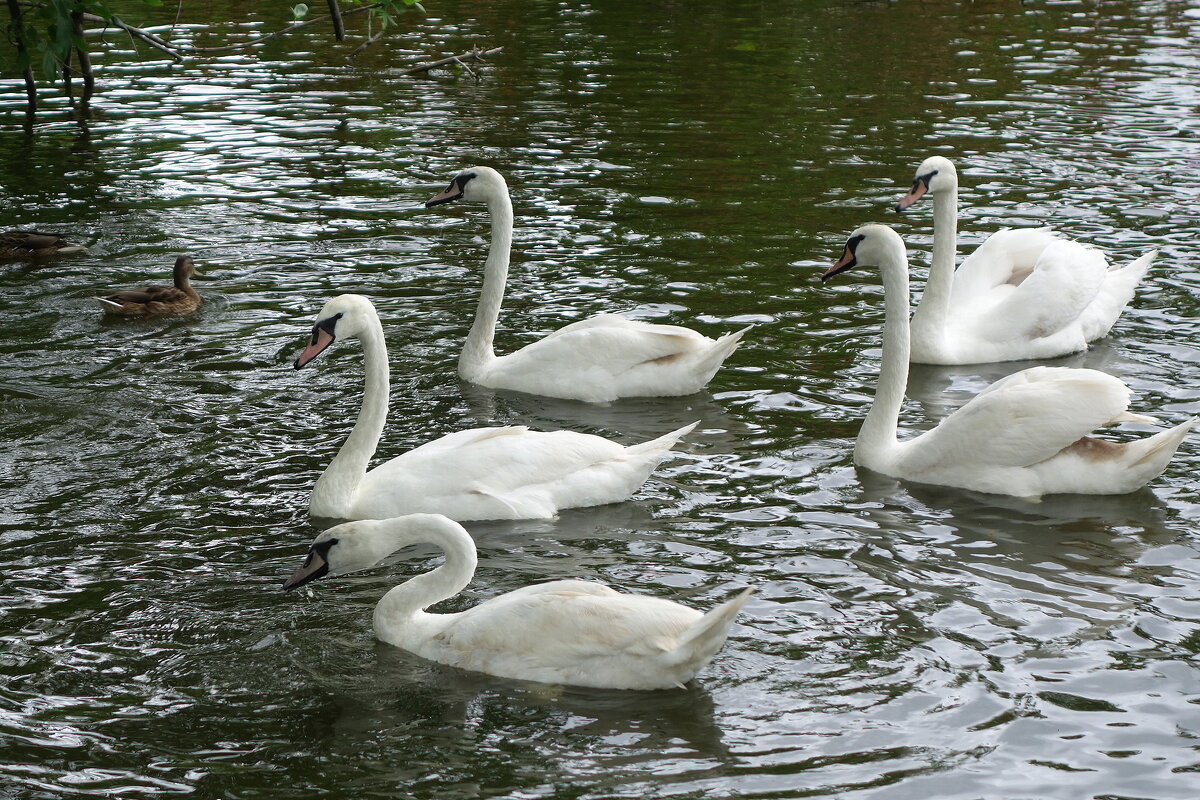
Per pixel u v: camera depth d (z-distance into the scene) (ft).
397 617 31.42
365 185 71.97
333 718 28.27
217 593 33.63
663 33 111.96
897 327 41.65
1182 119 85.87
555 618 29.78
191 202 68.85
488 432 40.01
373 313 38.73
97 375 48.24
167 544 36.14
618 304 55.88
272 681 29.68
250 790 25.66
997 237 57.00
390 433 44.24
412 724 28.02
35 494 38.86
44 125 82.28
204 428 43.96
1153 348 52.08
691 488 40.42
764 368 50.01
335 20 96.37
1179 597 33.45
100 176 72.54
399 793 25.57
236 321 54.03
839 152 78.89
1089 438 40.50
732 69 99.66
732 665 30.25
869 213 68.23
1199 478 40.98
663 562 35.45
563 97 90.94
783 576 34.53
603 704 28.81
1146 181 72.84
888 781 25.90
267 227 65.46
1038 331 51.75
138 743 27.22
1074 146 79.92
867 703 28.68
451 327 54.03
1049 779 25.98
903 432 44.62
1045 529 37.45
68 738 27.32
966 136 82.23
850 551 36.06
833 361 50.62
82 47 88.69
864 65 101.50
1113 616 32.50
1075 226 65.46
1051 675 29.76
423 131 82.17
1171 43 109.29
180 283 55.83
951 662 30.32
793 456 42.70
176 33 107.14
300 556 35.70
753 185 72.59
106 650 30.83
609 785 25.80
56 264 60.18
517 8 121.39
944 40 110.63
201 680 29.66
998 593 33.65
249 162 75.51
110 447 42.27
